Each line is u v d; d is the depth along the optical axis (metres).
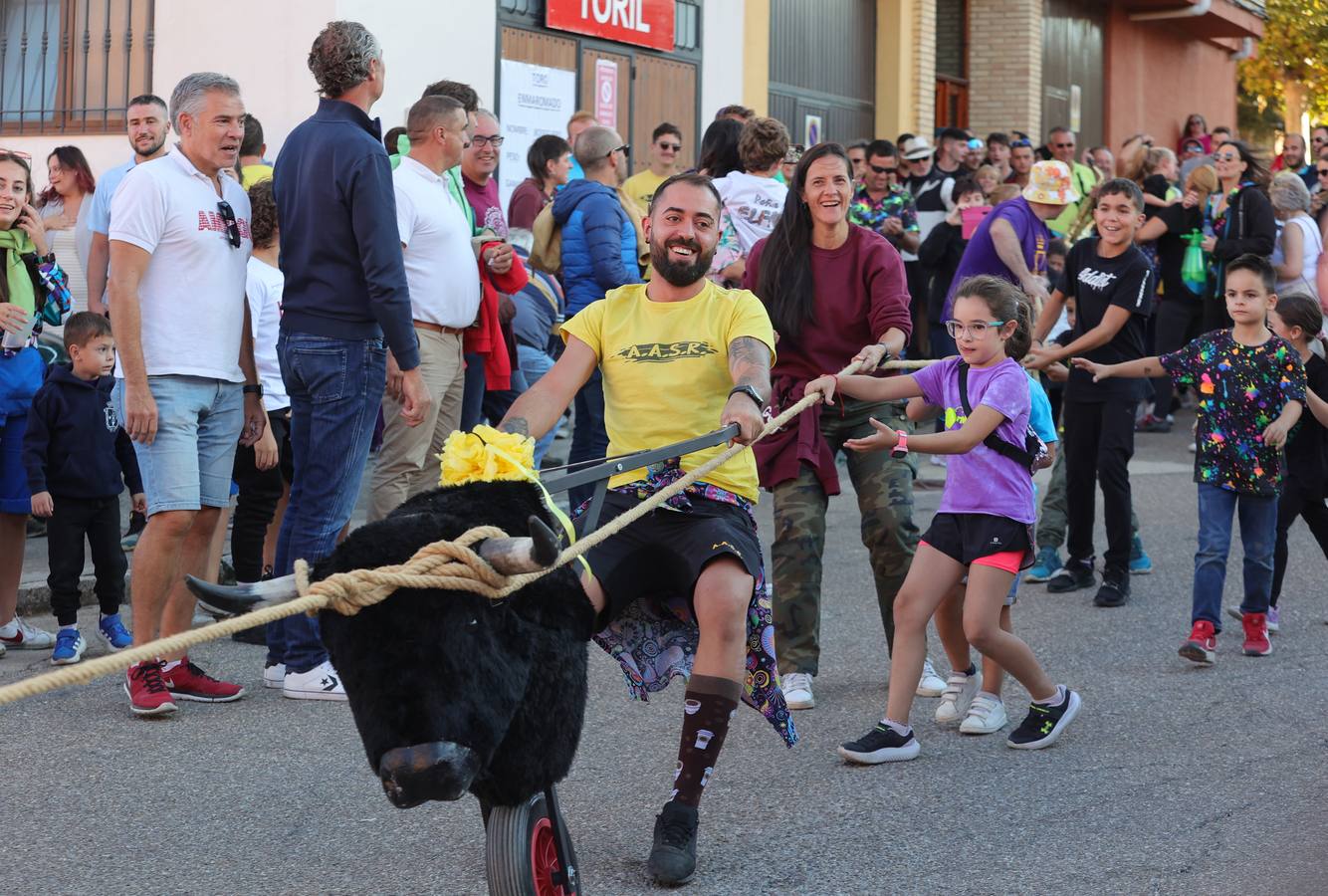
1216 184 13.26
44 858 4.36
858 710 5.94
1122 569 7.84
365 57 5.89
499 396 8.78
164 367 5.74
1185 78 25.91
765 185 7.90
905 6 18.33
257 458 6.52
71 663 6.43
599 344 4.50
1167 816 4.76
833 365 5.96
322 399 5.86
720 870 4.31
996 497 5.34
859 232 5.98
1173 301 13.84
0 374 6.56
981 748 5.49
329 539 5.93
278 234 6.99
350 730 5.60
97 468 6.48
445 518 3.21
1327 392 7.07
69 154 9.06
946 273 12.44
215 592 3.01
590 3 13.27
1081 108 22.48
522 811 3.42
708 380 4.39
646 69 14.13
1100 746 5.51
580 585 3.56
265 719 5.72
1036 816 4.76
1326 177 13.77
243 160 8.61
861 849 4.47
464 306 6.77
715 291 4.50
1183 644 6.79
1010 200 8.45
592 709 5.91
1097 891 4.16
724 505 4.36
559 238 8.75
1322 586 8.38
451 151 6.70
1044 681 5.47
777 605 6.00
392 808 4.80
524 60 12.67
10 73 11.91
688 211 4.38
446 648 3.03
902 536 5.96
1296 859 4.39
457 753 3.01
